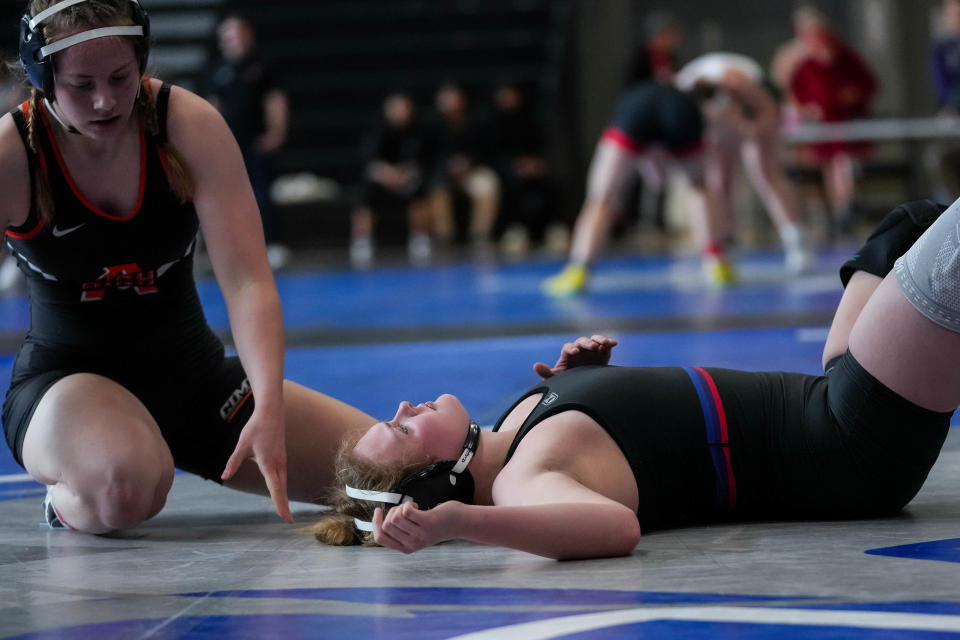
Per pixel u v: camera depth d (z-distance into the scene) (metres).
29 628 2.63
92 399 3.79
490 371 7.24
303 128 23.20
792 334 8.24
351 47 23.84
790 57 20.03
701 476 3.51
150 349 3.98
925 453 3.45
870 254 3.75
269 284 3.77
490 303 11.66
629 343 8.15
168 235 3.79
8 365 8.21
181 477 4.88
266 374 3.60
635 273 14.79
